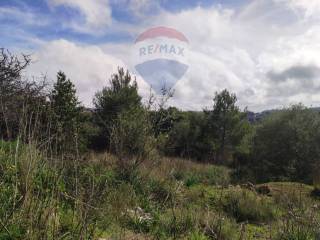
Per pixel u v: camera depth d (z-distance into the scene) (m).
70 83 14.01
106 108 19.30
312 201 7.36
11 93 6.29
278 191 8.41
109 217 3.82
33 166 3.20
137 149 7.86
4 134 4.31
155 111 8.38
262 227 5.70
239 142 26.12
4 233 2.79
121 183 6.17
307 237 4.46
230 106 26.50
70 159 3.84
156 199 6.04
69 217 3.38
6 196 3.23
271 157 16.80
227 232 4.70
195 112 27.61
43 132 3.46
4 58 7.46
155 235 4.10
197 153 25.56
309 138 16.59
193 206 5.98
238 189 7.86
